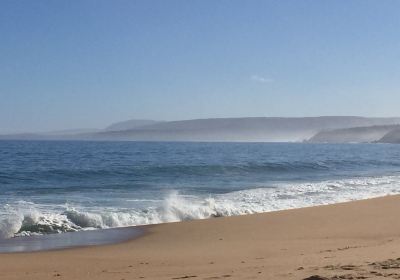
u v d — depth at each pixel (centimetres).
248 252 1181
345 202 2302
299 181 3566
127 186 3030
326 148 13788
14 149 9631
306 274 772
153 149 10888
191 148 12138
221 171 4334
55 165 4869
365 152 10681
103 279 867
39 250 1286
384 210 2017
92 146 13050
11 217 1662
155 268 976
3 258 1152
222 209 2033
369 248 1103
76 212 1730
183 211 1950
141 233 1563
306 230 1573
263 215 1902
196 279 790
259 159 6650
